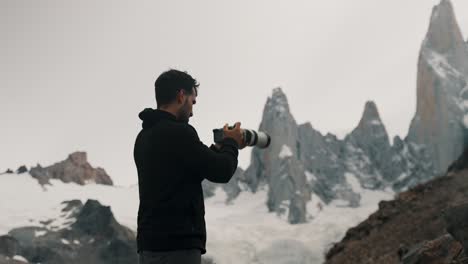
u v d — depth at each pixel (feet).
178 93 15.89
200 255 14.78
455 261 28.45
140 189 15.20
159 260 14.29
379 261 64.34
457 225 27.04
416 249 33.27
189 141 14.79
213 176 14.85
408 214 82.89
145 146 15.15
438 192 87.51
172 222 14.33
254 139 16.55
